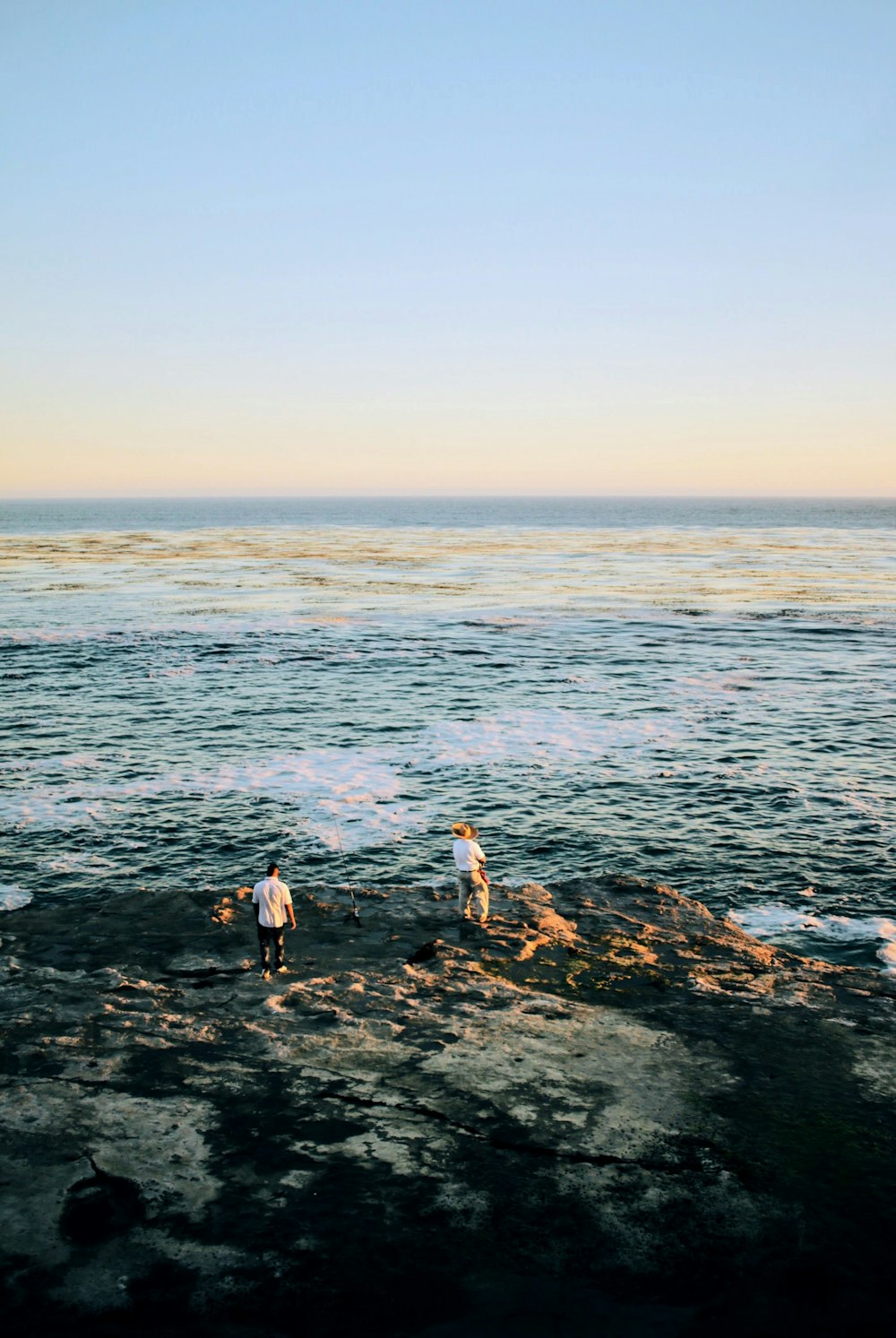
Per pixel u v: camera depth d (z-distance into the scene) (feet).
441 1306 20.61
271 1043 32.32
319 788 80.89
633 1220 23.39
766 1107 28.60
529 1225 23.16
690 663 139.64
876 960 49.75
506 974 39.27
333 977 38.47
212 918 45.55
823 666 137.49
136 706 111.04
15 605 201.77
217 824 71.87
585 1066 30.94
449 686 123.13
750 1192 24.52
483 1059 31.32
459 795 79.25
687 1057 31.78
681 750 93.30
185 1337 19.69
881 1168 25.64
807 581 265.13
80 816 73.41
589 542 469.57
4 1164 25.16
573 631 171.22
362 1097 28.84
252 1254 22.06
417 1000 36.27
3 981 37.93
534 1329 19.99
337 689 121.29
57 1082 29.55
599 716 107.24
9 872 62.13
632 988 37.99
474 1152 26.07
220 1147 26.12
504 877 62.39
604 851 67.21
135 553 379.55
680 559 349.41
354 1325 20.10
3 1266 21.45
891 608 203.51
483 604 211.61
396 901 49.19
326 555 375.25
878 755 91.97
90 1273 21.35
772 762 89.30
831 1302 20.80
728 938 45.03
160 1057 31.24
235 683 124.88
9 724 102.22
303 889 51.29
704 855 66.49
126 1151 25.85
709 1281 21.43
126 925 44.86
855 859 65.57
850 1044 33.04
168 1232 22.70
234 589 241.35
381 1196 24.12
